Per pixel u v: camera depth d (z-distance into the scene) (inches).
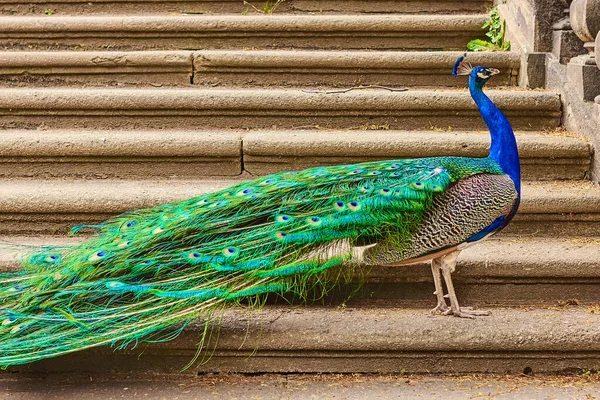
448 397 149.9
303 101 224.7
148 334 157.6
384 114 226.1
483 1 279.1
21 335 141.2
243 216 154.6
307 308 173.6
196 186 202.8
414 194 156.1
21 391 154.3
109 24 260.2
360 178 159.5
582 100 212.7
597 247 183.5
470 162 164.6
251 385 156.6
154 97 224.5
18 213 194.2
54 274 151.2
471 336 157.9
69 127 227.9
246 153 210.1
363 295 178.4
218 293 147.6
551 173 209.2
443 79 246.2
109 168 212.8
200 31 262.1
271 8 283.0
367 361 160.6
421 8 279.6
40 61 244.8
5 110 227.1
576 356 159.3
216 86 247.6
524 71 242.8
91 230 195.0
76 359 160.4
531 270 175.3
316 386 155.9
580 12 210.2
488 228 159.3
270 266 149.8
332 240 153.0
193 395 151.9
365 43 264.1
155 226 156.6
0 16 274.4
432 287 178.1
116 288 145.6
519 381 157.3
